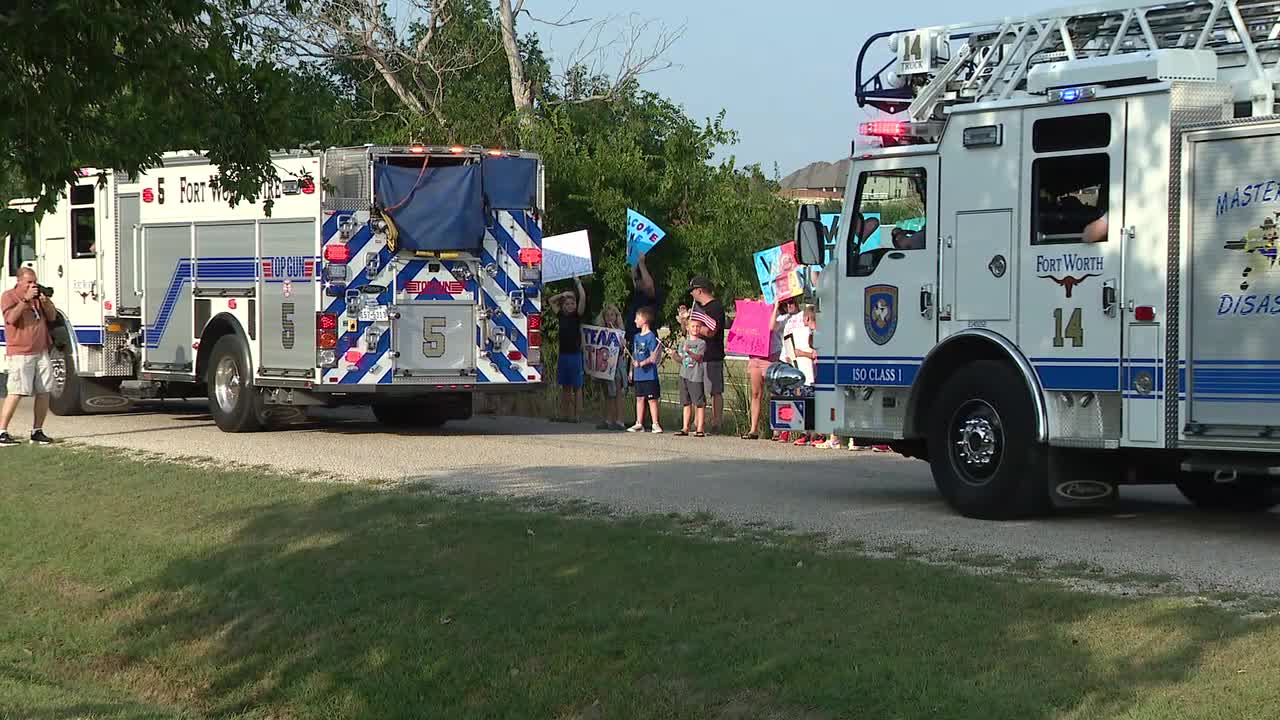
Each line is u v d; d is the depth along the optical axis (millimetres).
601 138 26141
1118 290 10938
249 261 18812
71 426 19844
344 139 9992
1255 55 11023
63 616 9828
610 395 19828
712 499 12625
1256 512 12289
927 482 14062
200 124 8867
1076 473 11445
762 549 9820
